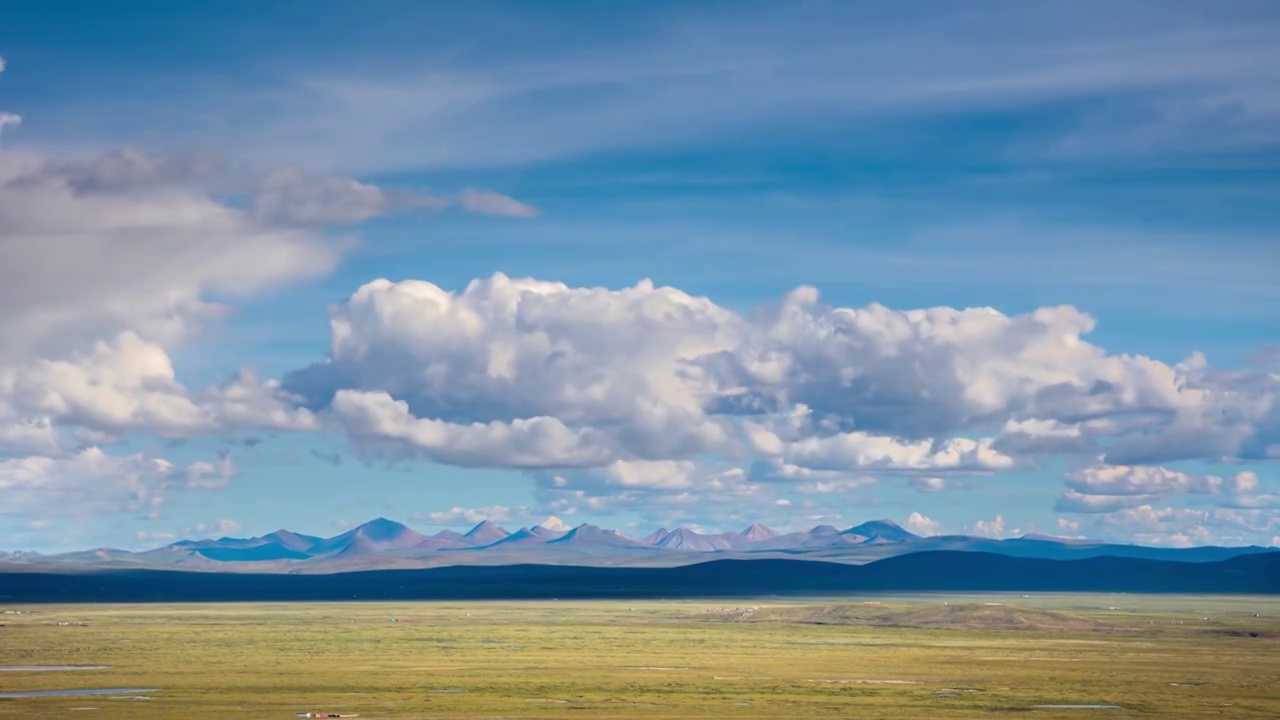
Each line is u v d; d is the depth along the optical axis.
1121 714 175.12
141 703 176.38
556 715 166.88
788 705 180.00
